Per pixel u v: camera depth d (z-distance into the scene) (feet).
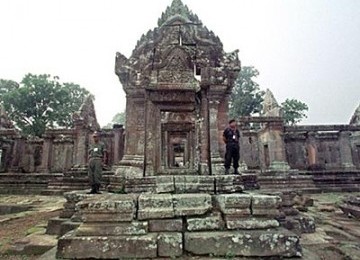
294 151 86.99
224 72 34.42
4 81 127.03
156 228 17.24
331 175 75.36
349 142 82.17
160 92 29.84
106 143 82.17
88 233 16.37
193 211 17.99
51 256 16.31
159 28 36.47
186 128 44.39
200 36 36.27
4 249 21.20
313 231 24.94
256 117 77.56
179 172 29.66
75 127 78.07
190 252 16.03
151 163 28.68
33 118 119.85
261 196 18.10
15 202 55.47
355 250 20.01
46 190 69.21
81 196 24.67
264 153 82.38
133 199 17.89
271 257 15.72
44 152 84.89
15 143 89.51
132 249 15.75
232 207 17.85
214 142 32.04
